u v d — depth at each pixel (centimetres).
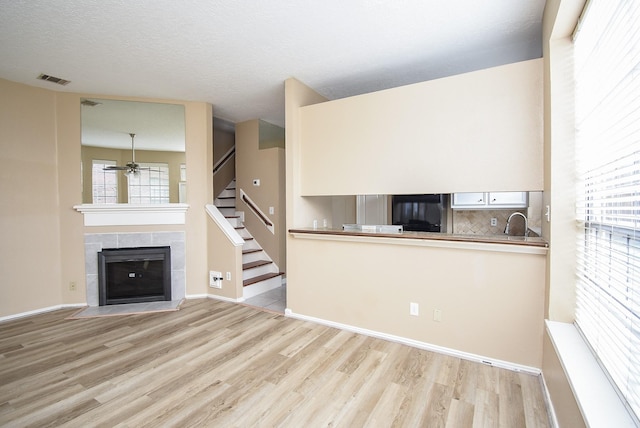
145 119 388
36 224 345
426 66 300
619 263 129
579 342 164
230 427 166
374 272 280
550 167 191
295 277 329
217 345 264
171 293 396
